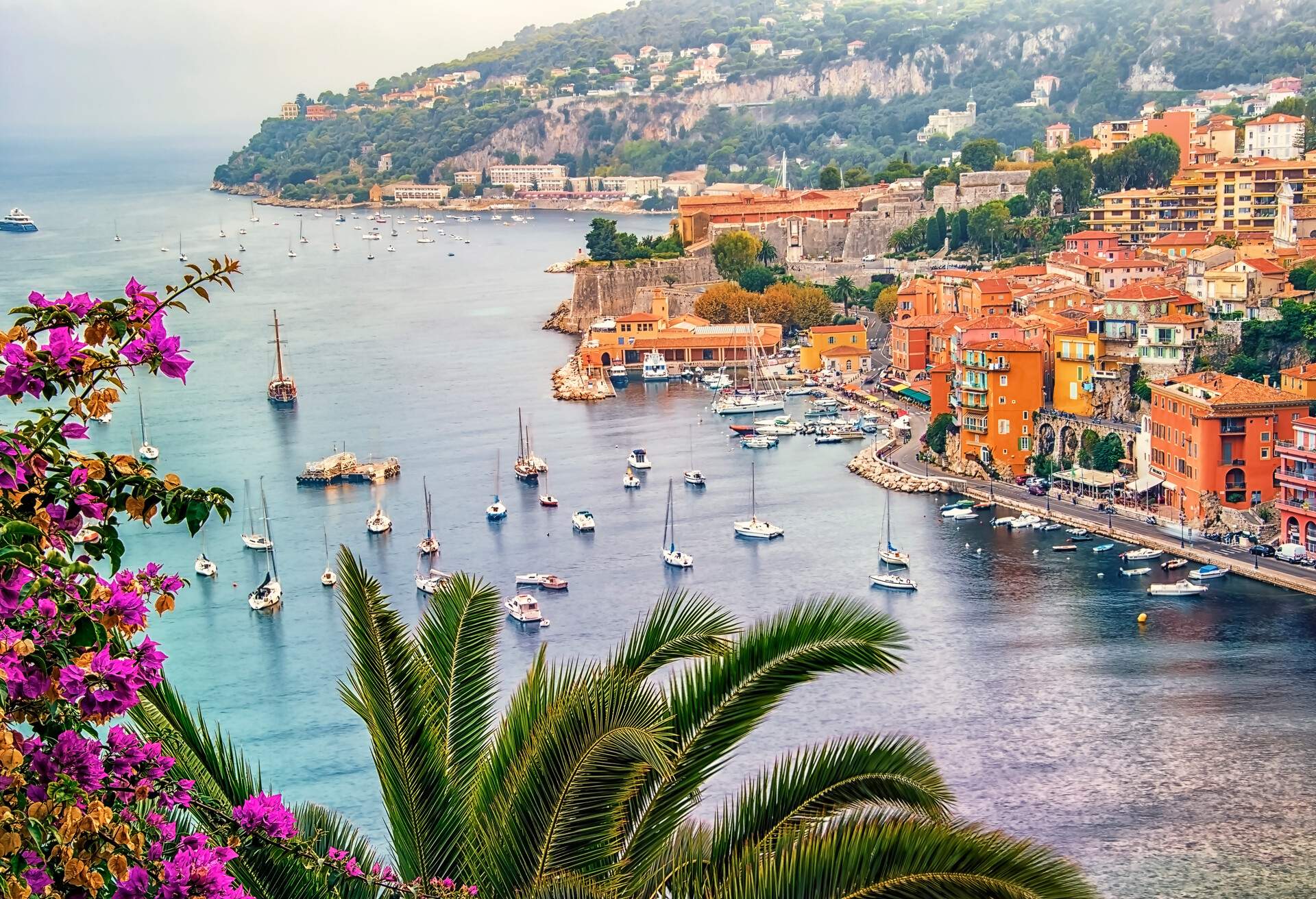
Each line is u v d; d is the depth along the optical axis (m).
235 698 159.75
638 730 37.91
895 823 36.94
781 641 40.94
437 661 45.28
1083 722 146.38
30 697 28.48
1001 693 154.12
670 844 40.41
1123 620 177.50
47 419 31.67
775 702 40.56
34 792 29.11
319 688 161.88
